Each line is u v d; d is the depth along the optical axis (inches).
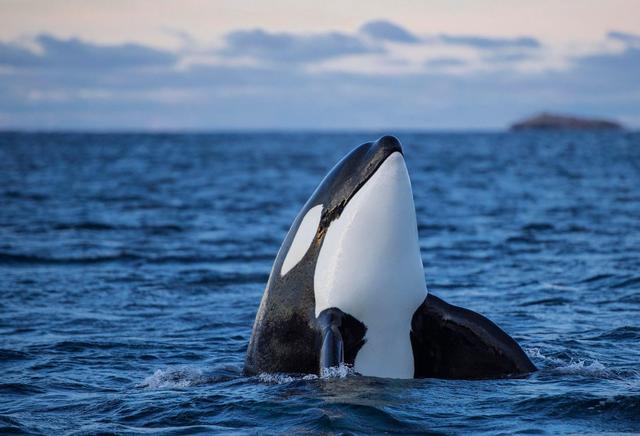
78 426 1347.2
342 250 1467.8
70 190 6963.6
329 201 1518.2
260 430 1288.1
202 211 5339.6
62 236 4025.6
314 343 1493.6
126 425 1348.4
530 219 4719.5
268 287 1603.1
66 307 2471.7
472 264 3198.8
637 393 1392.7
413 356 1496.1
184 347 1978.3
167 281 2896.2
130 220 4768.7
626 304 2395.4
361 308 1464.1
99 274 3026.6
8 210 5246.1
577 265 3090.6
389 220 1438.2
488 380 1487.5
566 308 2359.7
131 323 2256.4
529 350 1828.2
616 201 5807.1
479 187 7327.8
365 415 1309.1
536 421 1290.6
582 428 1262.3
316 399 1386.6
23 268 3144.7
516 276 2913.4
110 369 1777.8
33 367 1787.6
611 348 1859.0
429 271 3051.2
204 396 1470.2
